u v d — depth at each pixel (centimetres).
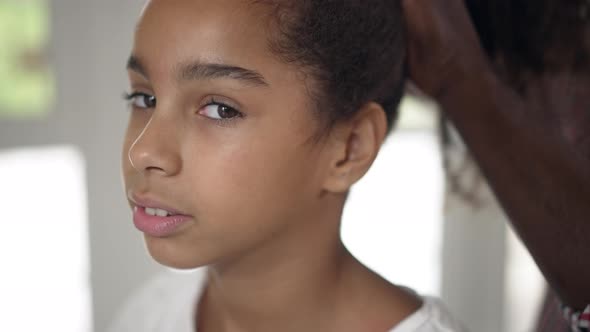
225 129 48
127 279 149
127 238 147
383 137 56
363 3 52
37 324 149
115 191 145
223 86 47
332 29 51
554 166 54
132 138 52
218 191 48
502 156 55
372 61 54
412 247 154
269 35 48
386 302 58
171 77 48
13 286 148
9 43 136
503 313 157
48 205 146
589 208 53
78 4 136
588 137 59
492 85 56
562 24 63
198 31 47
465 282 155
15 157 142
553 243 54
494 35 65
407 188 153
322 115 51
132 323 78
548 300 64
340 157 54
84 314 152
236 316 60
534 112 60
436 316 58
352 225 154
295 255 55
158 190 49
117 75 140
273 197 50
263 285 56
